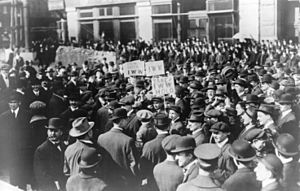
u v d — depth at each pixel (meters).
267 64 16.67
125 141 5.96
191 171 4.66
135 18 29.70
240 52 21.14
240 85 9.30
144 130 6.59
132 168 5.97
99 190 4.49
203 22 26.30
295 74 12.59
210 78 11.38
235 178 4.16
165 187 4.80
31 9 29.17
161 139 5.79
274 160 4.10
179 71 16.23
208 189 3.99
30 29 28.86
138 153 6.12
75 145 5.66
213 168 4.08
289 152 4.49
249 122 6.19
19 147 7.79
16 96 8.02
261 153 5.07
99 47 27.95
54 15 30.52
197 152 4.11
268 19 23.44
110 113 8.08
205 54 22.14
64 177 6.00
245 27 24.20
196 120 6.11
